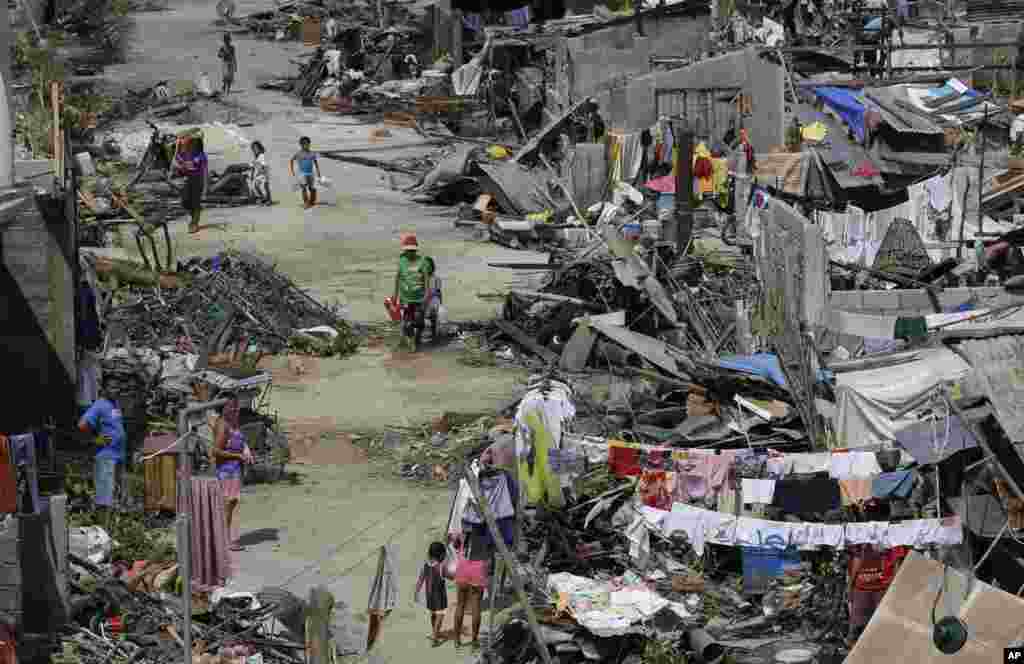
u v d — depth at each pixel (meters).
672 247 48.97
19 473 25.72
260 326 45.19
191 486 27.52
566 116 69.88
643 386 37.97
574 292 47.88
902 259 51.44
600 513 29.69
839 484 26.92
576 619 25.84
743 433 32.88
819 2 91.69
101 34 97.69
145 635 25.42
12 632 24.53
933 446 26.50
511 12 92.00
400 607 28.08
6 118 35.50
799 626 26.89
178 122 77.44
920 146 62.03
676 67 71.44
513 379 42.59
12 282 36.06
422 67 93.50
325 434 37.88
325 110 82.94
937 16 90.56
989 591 24.20
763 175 60.25
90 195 60.56
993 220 59.38
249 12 106.62
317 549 30.75
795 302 37.91
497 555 27.27
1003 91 79.88
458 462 35.62
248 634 25.66
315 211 62.94
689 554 28.95
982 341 28.28
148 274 47.94
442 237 59.91
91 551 28.28
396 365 44.03
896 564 26.16
